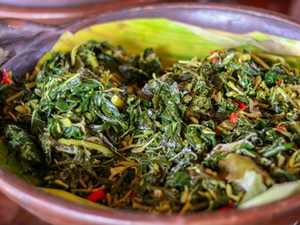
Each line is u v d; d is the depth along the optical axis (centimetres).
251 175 23
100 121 31
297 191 22
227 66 33
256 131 28
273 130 28
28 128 33
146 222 20
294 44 34
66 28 38
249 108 30
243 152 26
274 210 21
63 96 31
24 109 33
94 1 48
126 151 30
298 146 27
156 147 29
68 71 34
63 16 47
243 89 32
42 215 24
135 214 21
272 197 22
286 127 29
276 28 35
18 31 35
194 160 27
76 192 28
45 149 30
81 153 29
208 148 28
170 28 40
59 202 22
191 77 32
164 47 41
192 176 25
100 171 29
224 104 31
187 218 20
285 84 32
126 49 41
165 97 31
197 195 24
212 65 34
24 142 30
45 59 38
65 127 30
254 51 37
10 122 34
